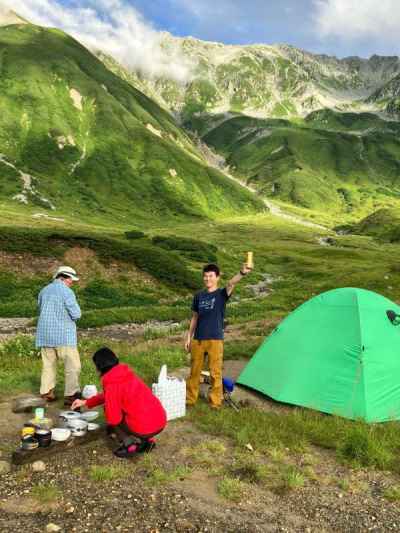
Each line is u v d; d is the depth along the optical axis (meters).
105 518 2.87
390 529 2.91
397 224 94.88
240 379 6.24
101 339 10.86
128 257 22.33
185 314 15.88
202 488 3.30
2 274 18.41
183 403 4.74
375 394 5.17
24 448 3.59
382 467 3.76
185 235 80.56
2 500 3.04
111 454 3.78
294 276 34.88
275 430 4.39
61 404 4.98
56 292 4.94
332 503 3.19
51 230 23.69
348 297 5.85
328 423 4.70
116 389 3.74
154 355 7.73
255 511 3.04
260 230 96.00
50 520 2.84
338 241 78.31
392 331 5.64
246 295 23.69
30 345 8.61
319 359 5.54
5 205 88.06
